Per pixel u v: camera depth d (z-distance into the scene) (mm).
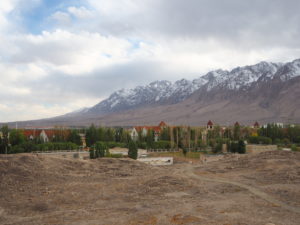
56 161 51250
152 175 46875
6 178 38750
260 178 41031
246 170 48781
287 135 125562
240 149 94000
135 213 26188
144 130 125625
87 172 48688
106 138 109250
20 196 32500
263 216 24766
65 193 33781
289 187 34812
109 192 34438
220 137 124688
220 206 27812
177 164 72000
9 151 79625
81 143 106625
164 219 24250
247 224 22766
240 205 28109
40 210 27812
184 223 23203
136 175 47938
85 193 34000
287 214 25312
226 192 33875
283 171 44156
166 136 113000
